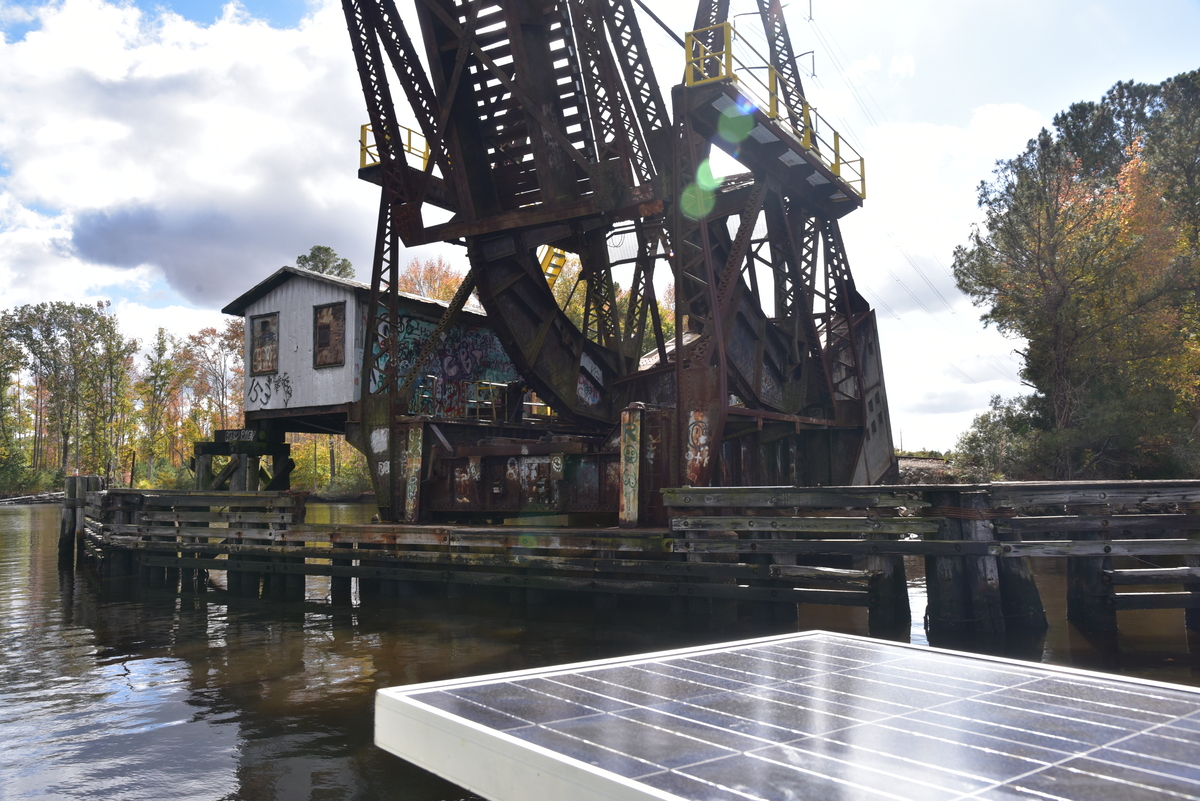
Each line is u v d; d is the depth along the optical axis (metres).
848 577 11.27
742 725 1.55
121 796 5.83
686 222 15.88
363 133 18.86
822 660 2.20
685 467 14.74
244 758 6.60
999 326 33.75
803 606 14.19
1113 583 10.73
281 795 5.80
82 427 85.31
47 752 6.84
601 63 15.46
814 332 20.16
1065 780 1.21
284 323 24.69
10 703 8.47
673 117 15.31
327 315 23.78
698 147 16.36
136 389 83.69
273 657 10.62
